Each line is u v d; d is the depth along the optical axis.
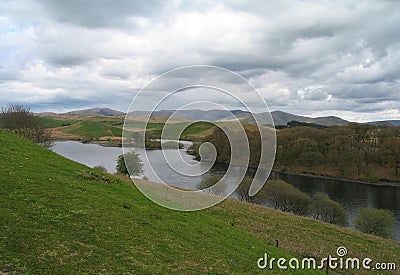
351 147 74.25
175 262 10.16
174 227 13.39
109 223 11.49
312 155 70.38
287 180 63.44
